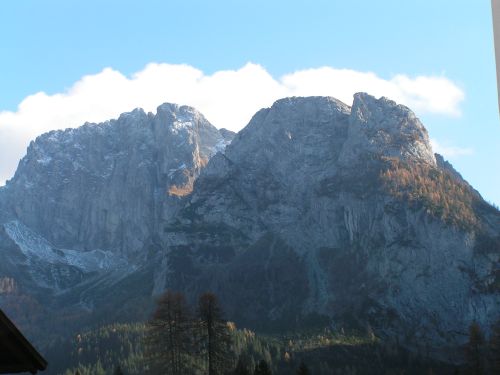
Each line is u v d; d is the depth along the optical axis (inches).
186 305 3668.8
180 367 3484.3
